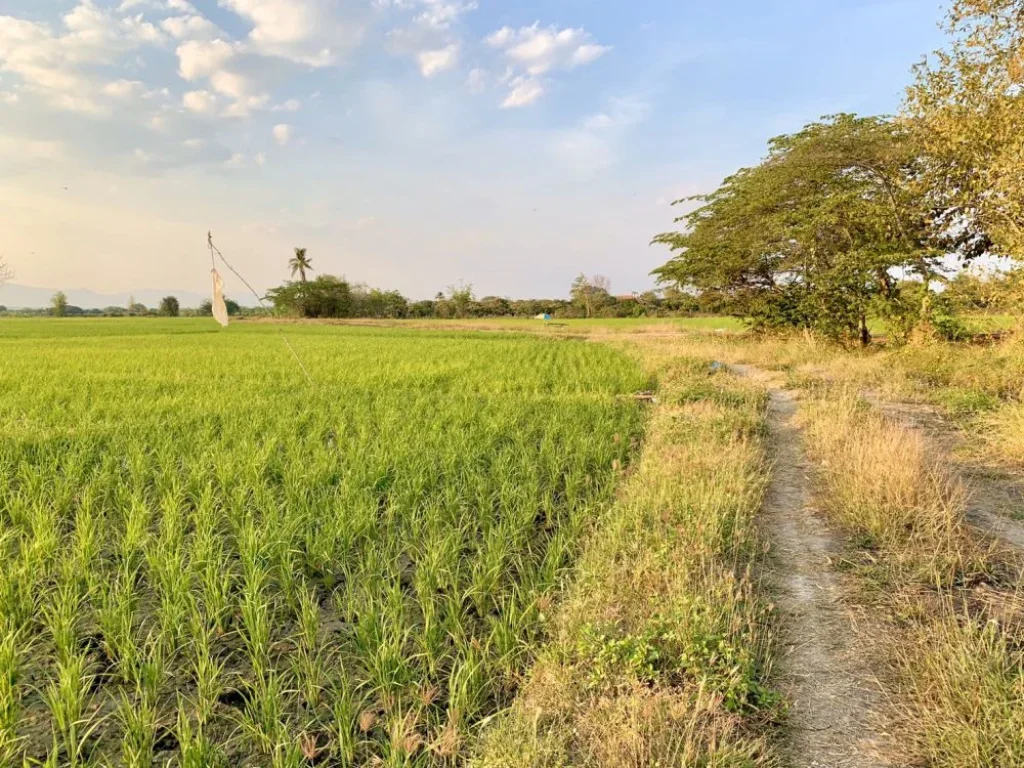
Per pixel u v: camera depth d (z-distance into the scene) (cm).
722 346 2362
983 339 1750
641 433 980
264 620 414
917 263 1817
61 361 2069
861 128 1858
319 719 344
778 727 312
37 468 726
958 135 1305
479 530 598
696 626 362
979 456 763
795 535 561
